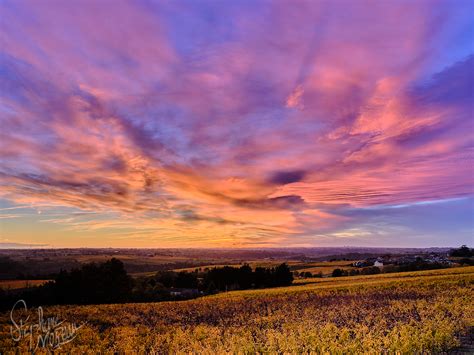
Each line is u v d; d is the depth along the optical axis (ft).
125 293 215.10
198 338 92.58
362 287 184.44
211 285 290.97
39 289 199.11
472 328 79.41
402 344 67.36
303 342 76.02
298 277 347.56
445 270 258.16
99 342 92.84
